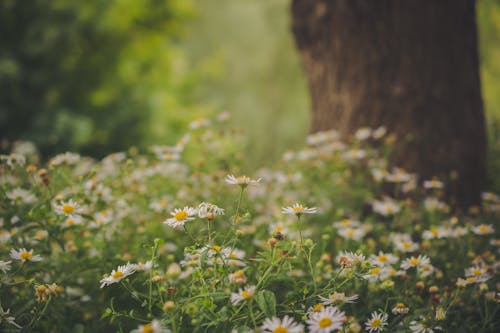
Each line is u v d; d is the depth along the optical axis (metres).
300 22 1.27
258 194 1.13
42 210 0.90
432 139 1.17
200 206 0.81
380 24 1.18
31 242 0.94
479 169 1.20
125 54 2.58
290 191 1.15
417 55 1.17
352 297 0.79
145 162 1.14
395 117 1.18
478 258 0.91
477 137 1.19
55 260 0.95
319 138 1.22
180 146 1.11
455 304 0.87
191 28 4.84
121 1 2.45
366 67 1.20
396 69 1.18
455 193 1.17
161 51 2.75
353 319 0.77
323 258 0.88
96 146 2.38
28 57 2.28
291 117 4.50
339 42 1.22
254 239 0.96
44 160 1.39
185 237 0.96
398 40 1.17
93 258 0.94
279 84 4.62
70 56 2.34
